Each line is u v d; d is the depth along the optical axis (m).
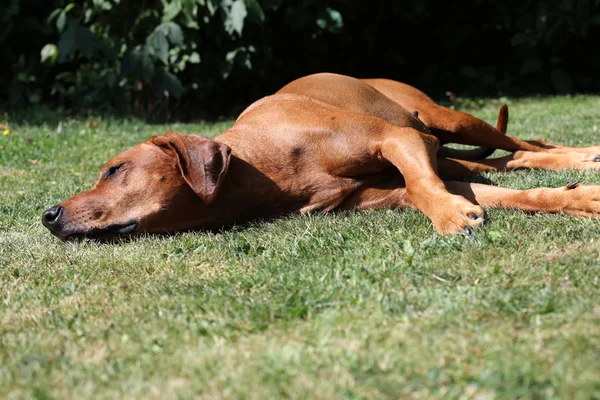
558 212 4.17
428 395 2.37
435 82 12.83
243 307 3.22
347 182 4.68
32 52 11.72
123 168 4.57
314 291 3.31
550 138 7.36
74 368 2.80
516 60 12.75
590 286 3.07
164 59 9.99
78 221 4.51
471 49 13.02
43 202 5.82
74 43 9.97
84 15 10.96
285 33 11.55
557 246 3.62
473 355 2.60
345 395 2.40
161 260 4.10
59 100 11.72
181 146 4.48
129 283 3.75
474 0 12.47
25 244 4.68
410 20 12.60
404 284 3.29
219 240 4.37
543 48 12.46
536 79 12.57
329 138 4.61
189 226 4.64
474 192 4.49
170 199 4.52
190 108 11.52
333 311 3.08
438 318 2.91
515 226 3.96
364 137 4.58
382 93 5.74
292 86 5.43
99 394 2.56
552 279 3.19
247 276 3.66
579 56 12.66
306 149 4.62
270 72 11.89
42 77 11.71
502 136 5.87
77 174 7.00
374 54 12.82
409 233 4.05
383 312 3.02
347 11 11.71
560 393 2.28
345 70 12.69
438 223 4.06
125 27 10.47
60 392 2.61
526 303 2.98
